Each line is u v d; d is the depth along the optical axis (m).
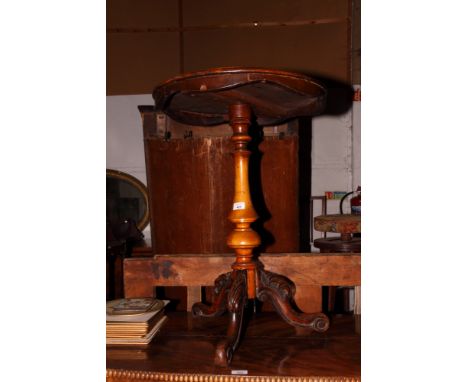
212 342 0.83
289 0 2.21
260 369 0.70
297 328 0.91
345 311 2.10
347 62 2.22
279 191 1.49
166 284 1.00
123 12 2.29
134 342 0.81
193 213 1.53
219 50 2.25
